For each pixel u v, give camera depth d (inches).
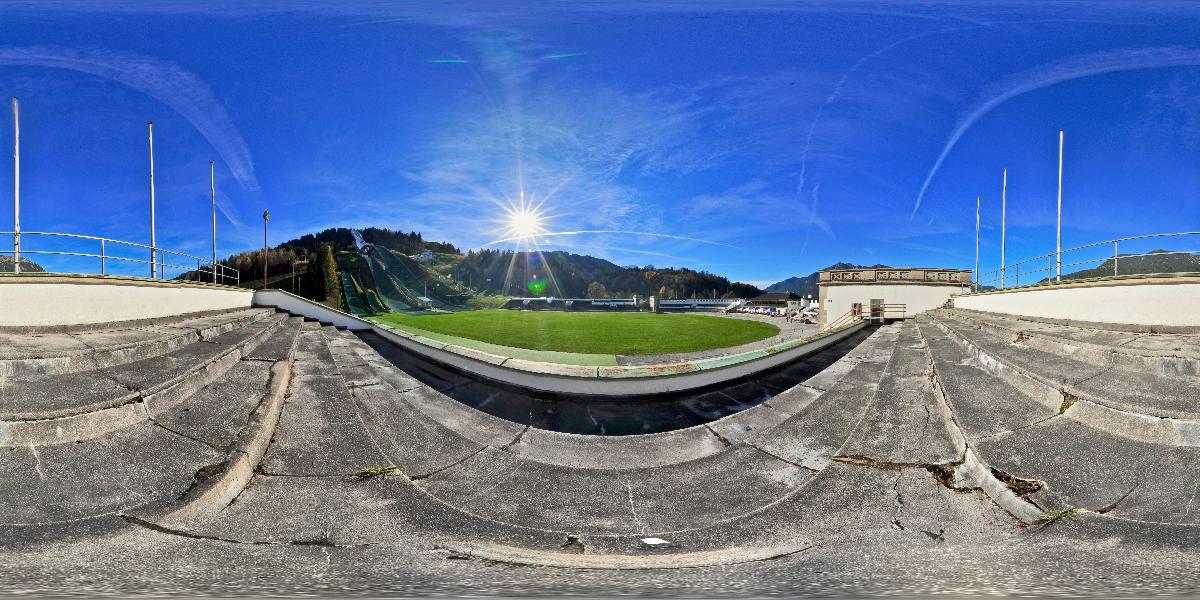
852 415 349.1
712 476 285.1
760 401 605.9
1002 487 206.4
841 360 510.9
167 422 263.0
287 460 260.2
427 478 274.2
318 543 186.2
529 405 587.2
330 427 301.9
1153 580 136.9
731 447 323.0
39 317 398.3
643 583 155.3
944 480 230.1
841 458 264.4
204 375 326.0
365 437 293.3
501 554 186.5
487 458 307.7
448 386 639.8
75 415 232.2
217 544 177.5
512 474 286.8
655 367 643.5
